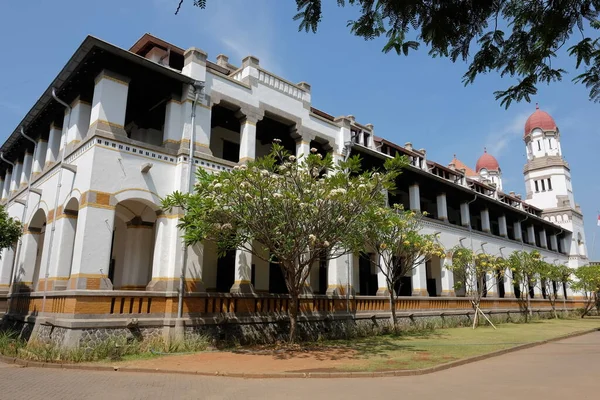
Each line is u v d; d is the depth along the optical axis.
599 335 20.78
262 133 19.72
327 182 12.45
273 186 12.55
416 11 4.52
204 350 13.16
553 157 45.53
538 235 40.25
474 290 24.73
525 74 5.09
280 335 15.75
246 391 7.90
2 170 24.58
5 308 18.80
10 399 7.24
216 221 12.38
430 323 22.67
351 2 4.59
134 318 12.71
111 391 7.84
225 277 18.89
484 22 4.62
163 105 16.84
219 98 16.11
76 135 14.90
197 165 15.03
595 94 4.80
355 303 19.25
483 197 29.02
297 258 14.43
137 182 13.85
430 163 27.62
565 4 4.32
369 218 14.55
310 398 7.32
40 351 11.48
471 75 5.18
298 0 4.59
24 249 17.45
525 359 12.45
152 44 16.72
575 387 8.41
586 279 34.72
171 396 7.47
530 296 35.91
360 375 9.47
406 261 19.41
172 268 13.80
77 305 11.87
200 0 3.69
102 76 13.83
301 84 19.23
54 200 15.55
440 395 7.59
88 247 12.47
